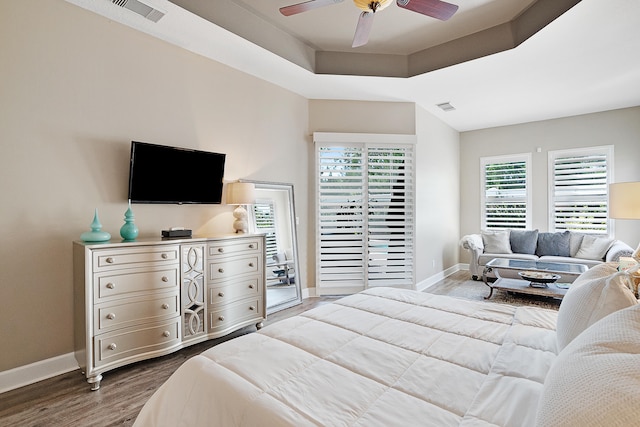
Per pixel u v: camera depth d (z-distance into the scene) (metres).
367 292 2.31
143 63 2.93
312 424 0.91
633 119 5.03
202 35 3.00
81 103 2.57
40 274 2.39
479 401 1.01
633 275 1.28
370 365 1.25
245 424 0.98
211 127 3.46
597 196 5.32
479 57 3.44
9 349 2.26
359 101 4.72
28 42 2.32
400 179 4.73
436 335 1.53
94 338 2.22
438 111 5.27
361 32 2.59
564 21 2.73
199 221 3.36
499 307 1.92
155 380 2.34
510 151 6.09
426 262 5.20
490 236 5.65
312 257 4.64
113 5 2.54
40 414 1.95
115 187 2.76
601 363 0.72
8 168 2.25
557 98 4.66
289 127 4.36
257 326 3.40
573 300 1.27
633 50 3.24
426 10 2.24
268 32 3.32
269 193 4.07
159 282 2.53
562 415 0.67
